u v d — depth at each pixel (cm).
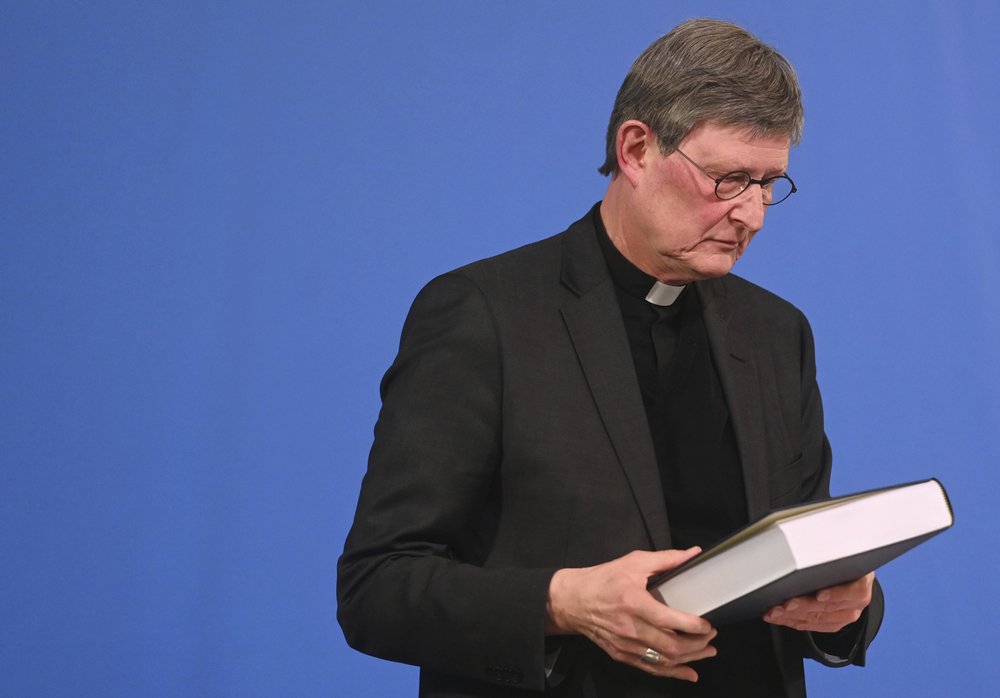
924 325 941
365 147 876
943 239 950
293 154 863
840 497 391
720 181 475
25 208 822
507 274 519
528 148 902
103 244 830
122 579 807
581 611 421
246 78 863
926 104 962
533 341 496
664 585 412
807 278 931
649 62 499
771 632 500
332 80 877
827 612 440
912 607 922
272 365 842
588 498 472
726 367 525
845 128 952
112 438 816
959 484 933
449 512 473
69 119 836
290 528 833
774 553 376
